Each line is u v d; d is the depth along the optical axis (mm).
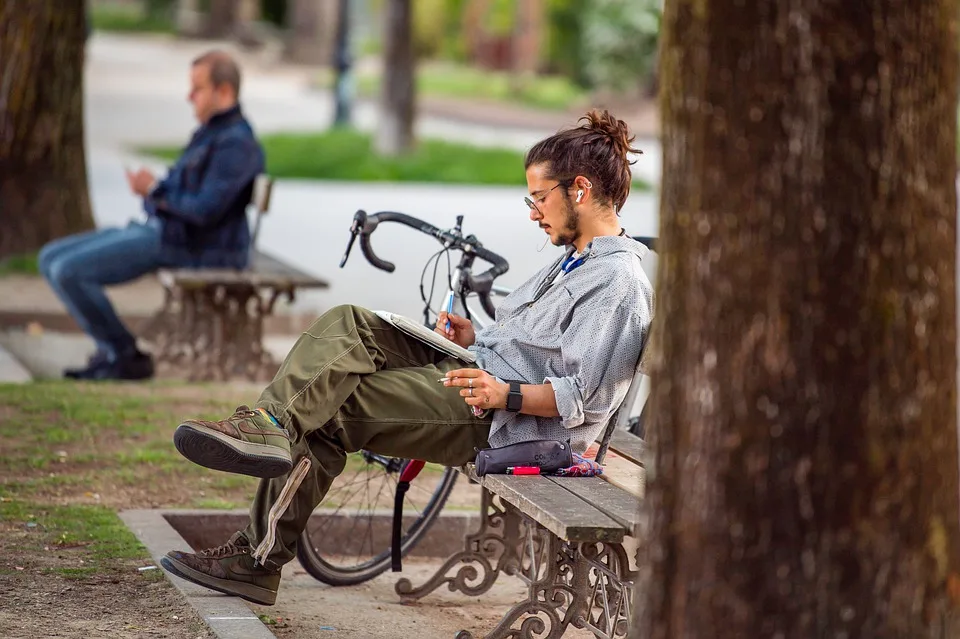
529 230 26906
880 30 4137
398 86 39531
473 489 9883
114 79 64438
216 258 13453
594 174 6977
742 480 4309
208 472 9938
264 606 7512
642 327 6715
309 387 6547
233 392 12797
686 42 4324
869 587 4293
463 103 63938
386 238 25188
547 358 6914
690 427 4418
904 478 4277
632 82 62656
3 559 7492
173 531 8258
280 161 37719
